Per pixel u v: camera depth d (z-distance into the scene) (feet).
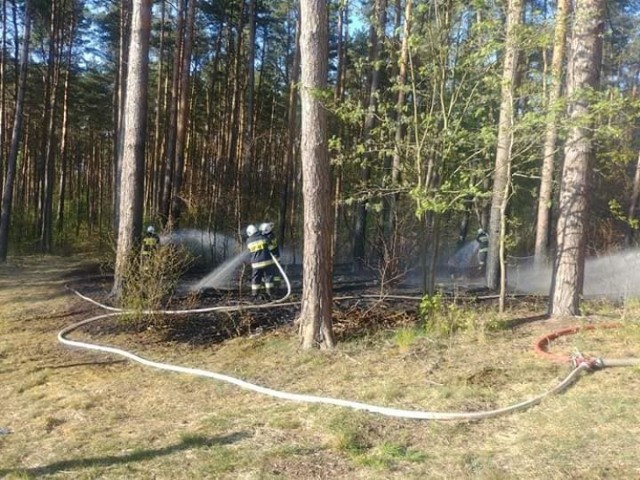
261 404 17.49
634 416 13.93
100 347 25.14
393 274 33.40
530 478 11.51
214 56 92.73
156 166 81.46
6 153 92.58
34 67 91.35
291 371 20.61
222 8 79.41
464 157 25.48
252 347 24.22
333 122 44.57
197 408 17.65
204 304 33.50
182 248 40.75
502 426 14.46
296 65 66.95
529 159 25.55
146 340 26.37
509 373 18.10
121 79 68.28
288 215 77.10
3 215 64.34
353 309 28.37
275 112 103.55
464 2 24.17
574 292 24.61
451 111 25.03
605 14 26.35
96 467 13.64
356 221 51.85
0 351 25.35
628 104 23.82
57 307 34.65
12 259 65.62
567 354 19.44
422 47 24.88
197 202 57.57
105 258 50.37
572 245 24.45
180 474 13.06
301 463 13.21
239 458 13.62
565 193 24.54
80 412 17.87
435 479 11.93
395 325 25.63
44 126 81.10
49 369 22.67
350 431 14.62
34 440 15.70
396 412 15.56
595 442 12.84
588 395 15.71
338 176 48.91
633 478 11.02
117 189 67.46
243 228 56.13
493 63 24.44
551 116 21.95
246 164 66.18
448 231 55.67
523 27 23.29
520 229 55.62
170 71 89.51
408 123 25.66
